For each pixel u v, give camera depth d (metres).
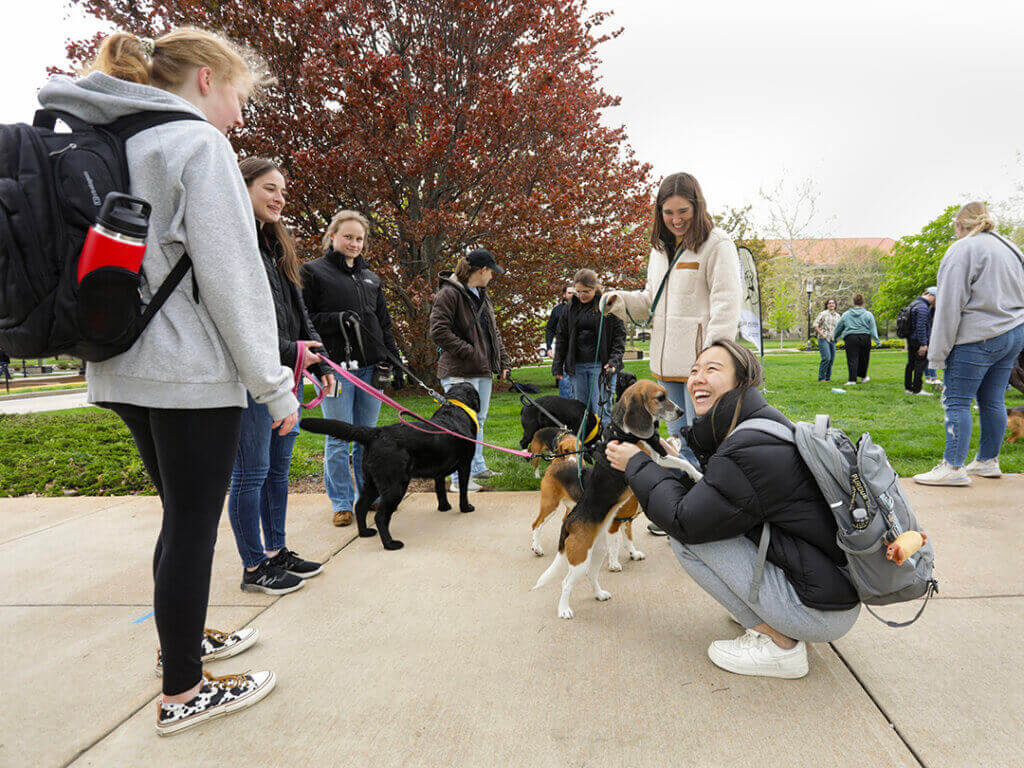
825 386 11.00
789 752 1.71
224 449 1.74
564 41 11.74
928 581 1.89
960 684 2.02
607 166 12.20
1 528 4.08
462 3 10.24
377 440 3.54
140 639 2.52
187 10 9.52
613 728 1.84
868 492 1.80
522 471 5.30
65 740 1.86
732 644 2.18
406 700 2.01
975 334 4.04
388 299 11.38
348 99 9.66
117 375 1.60
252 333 1.67
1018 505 3.81
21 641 2.51
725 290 3.14
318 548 3.53
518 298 12.33
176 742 1.83
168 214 1.59
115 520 4.20
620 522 3.06
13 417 9.50
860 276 46.28
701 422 2.26
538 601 2.78
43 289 1.38
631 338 28.97
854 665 2.15
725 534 2.01
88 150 1.46
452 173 10.23
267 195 2.70
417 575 3.10
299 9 9.70
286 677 2.16
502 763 1.70
